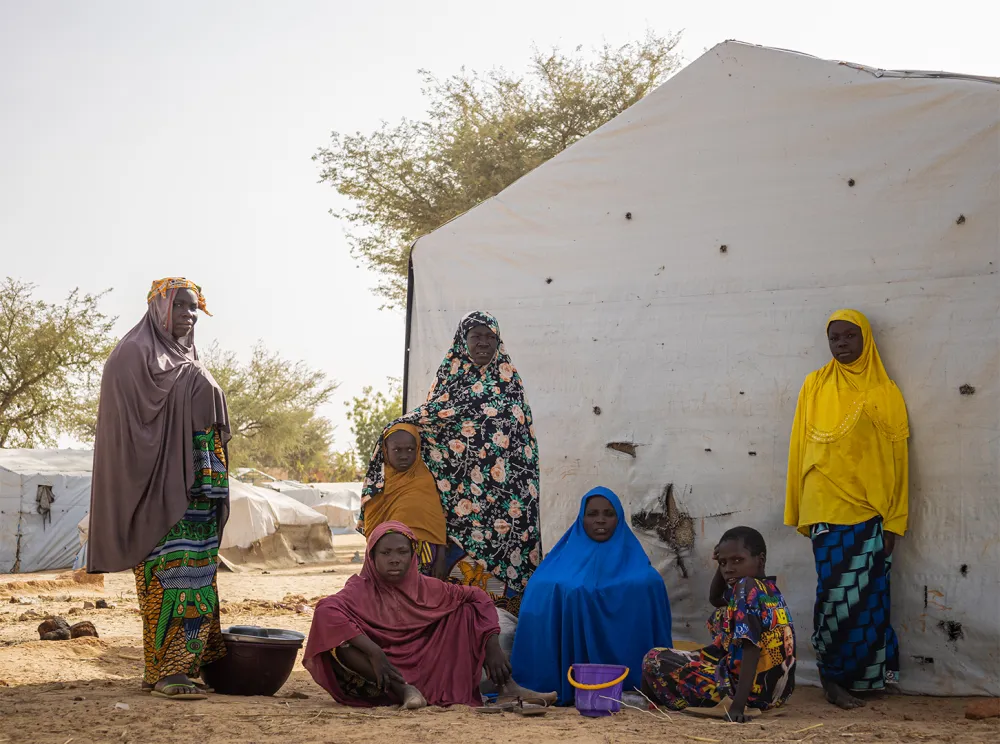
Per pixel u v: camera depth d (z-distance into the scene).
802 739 4.62
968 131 6.42
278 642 6.04
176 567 5.82
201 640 5.83
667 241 7.54
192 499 5.95
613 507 6.48
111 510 5.78
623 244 7.73
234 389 48.56
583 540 6.52
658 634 6.16
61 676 6.77
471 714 5.26
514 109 23.61
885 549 6.20
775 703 5.66
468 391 7.27
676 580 7.34
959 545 6.30
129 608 13.33
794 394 6.98
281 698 5.98
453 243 8.47
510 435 7.27
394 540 5.88
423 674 5.80
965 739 4.62
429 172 24.08
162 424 5.86
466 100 23.73
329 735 4.58
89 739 4.48
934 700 6.14
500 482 7.20
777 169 7.11
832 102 6.92
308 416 49.97
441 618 5.96
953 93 6.47
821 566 6.23
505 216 8.27
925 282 6.51
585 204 7.91
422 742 4.43
